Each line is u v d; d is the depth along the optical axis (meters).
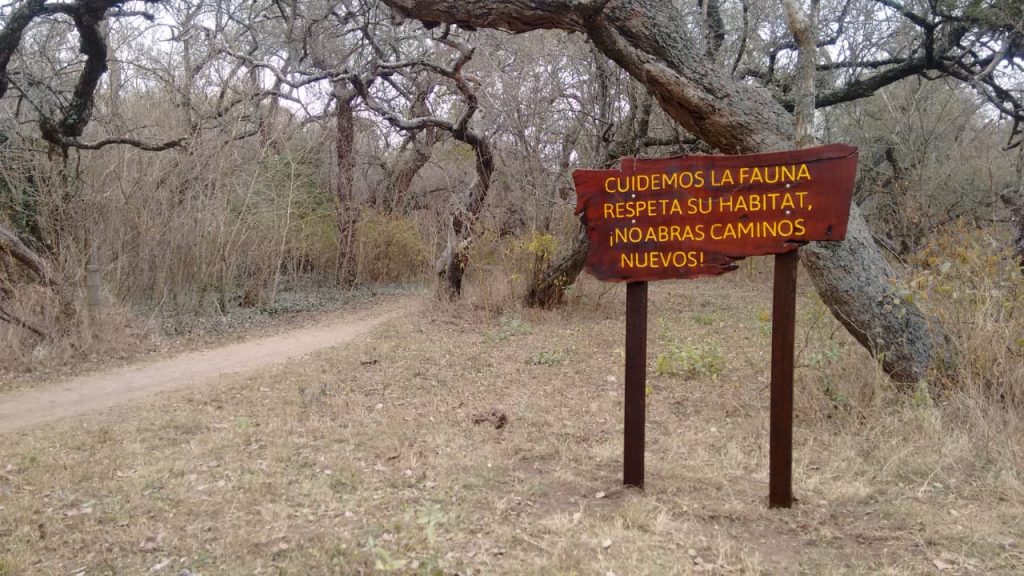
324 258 19.14
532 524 4.14
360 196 20.80
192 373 9.25
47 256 11.13
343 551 3.77
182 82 15.20
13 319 9.77
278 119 17.50
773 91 13.07
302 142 18.47
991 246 6.40
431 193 20.08
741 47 11.91
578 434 5.96
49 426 6.69
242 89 14.99
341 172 19.08
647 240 4.50
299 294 17.64
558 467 5.16
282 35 18.95
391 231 19.78
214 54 15.76
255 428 6.15
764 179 4.28
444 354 9.51
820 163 4.18
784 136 6.55
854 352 6.58
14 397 8.05
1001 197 11.60
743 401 6.81
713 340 9.77
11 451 5.67
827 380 6.22
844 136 19.62
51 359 9.69
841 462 5.05
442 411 6.69
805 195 4.21
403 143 21.25
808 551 3.81
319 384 7.85
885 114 18.02
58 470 5.14
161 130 13.67
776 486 4.34
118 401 7.77
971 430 5.25
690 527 4.09
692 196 4.41
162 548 3.88
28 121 11.67
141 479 4.88
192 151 13.41
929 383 5.95
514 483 4.84
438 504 4.39
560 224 12.88
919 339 6.09
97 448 5.71
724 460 5.22
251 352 10.80
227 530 4.08
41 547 3.89
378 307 16.34
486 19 6.88
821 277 6.35
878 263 6.36
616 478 4.93
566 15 6.61
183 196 13.83
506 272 13.16
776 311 4.30
